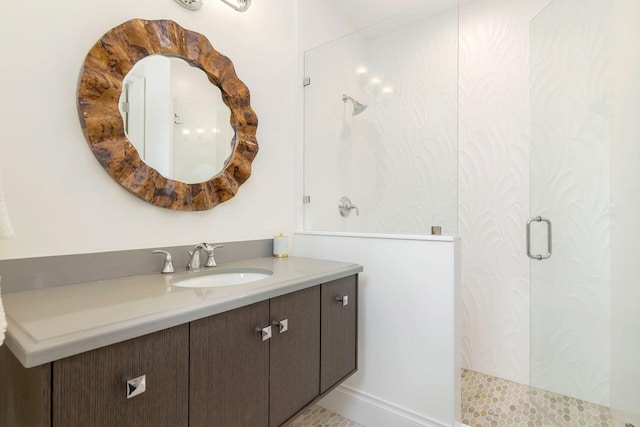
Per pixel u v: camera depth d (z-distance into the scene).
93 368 0.59
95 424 0.59
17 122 0.91
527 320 2.02
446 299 1.36
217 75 1.42
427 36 1.82
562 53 1.71
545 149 1.77
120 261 1.12
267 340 0.95
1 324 0.54
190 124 1.34
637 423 1.42
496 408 1.72
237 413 0.86
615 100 1.56
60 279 0.97
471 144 2.20
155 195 1.20
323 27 2.09
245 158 1.54
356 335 1.38
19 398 0.64
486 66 2.14
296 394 1.06
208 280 1.26
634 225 1.45
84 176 1.03
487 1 2.13
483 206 2.16
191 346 0.75
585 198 1.68
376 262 1.56
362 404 1.59
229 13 1.52
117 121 1.08
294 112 1.88
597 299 1.64
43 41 0.95
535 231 1.84
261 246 1.65
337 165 2.01
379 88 1.96
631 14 1.45
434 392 1.39
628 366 1.48
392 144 1.89
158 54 1.22
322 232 1.76
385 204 1.87
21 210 0.91
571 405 1.68
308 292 1.11
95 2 1.06
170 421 0.71
